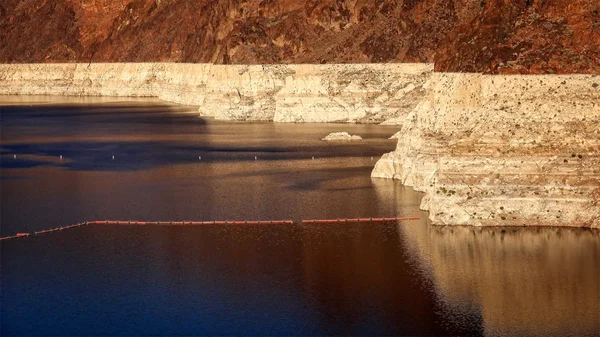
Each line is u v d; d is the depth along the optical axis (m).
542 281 46.28
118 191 70.62
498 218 54.06
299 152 88.31
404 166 68.88
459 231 54.03
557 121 54.22
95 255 52.69
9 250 54.16
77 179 76.56
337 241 53.84
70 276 49.00
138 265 50.59
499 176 54.47
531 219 53.62
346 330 41.41
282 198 65.69
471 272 47.72
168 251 53.09
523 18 59.16
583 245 50.66
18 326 42.44
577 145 53.75
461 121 57.66
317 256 51.22
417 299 44.59
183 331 41.59
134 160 86.69
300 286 46.59
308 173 75.62
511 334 40.75
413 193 65.56
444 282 46.62
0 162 87.06
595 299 44.03
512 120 54.69
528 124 54.47
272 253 52.06
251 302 44.66
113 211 63.47
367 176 73.19
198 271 49.28
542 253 49.81
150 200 66.81
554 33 57.38
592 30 56.41
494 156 54.56
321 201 64.12
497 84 55.75
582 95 54.44
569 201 53.28
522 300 44.19
